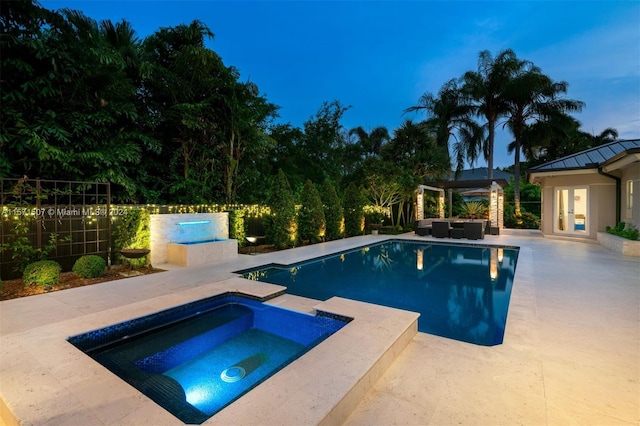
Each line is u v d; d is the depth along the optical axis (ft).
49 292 17.71
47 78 22.57
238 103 35.22
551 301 16.24
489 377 9.31
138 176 31.09
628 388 8.71
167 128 33.73
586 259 27.63
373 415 7.67
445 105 64.44
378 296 19.13
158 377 10.36
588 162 40.60
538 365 9.97
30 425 6.56
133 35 30.12
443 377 9.35
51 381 8.21
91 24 25.73
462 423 7.34
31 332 11.32
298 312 14.69
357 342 10.37
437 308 16.92
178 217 27.35
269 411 6.93
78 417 6.85
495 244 37.63
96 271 20.71
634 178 31.53
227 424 6.52
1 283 17.10
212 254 27.12
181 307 14.76
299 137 59.57
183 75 32.81
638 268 23.89
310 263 29.27
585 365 9.94
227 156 35.14
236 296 17.03
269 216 35.65
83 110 25.50
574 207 42.24
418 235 47.34
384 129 92.63
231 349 12.35
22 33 22.35
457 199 71.00
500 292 19.86
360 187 52.13
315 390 7.68
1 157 21.56
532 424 7.29
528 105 61.82
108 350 12.10
